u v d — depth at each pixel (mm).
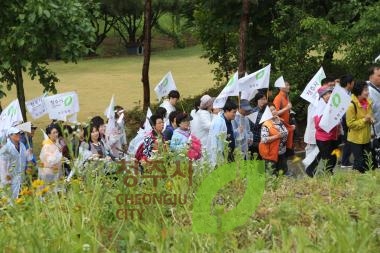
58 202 5539
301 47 16656
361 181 6461
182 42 57156
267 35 19109
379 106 9773
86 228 5035
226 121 9797
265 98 11078
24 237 4762
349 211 5438
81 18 13906
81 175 6289
